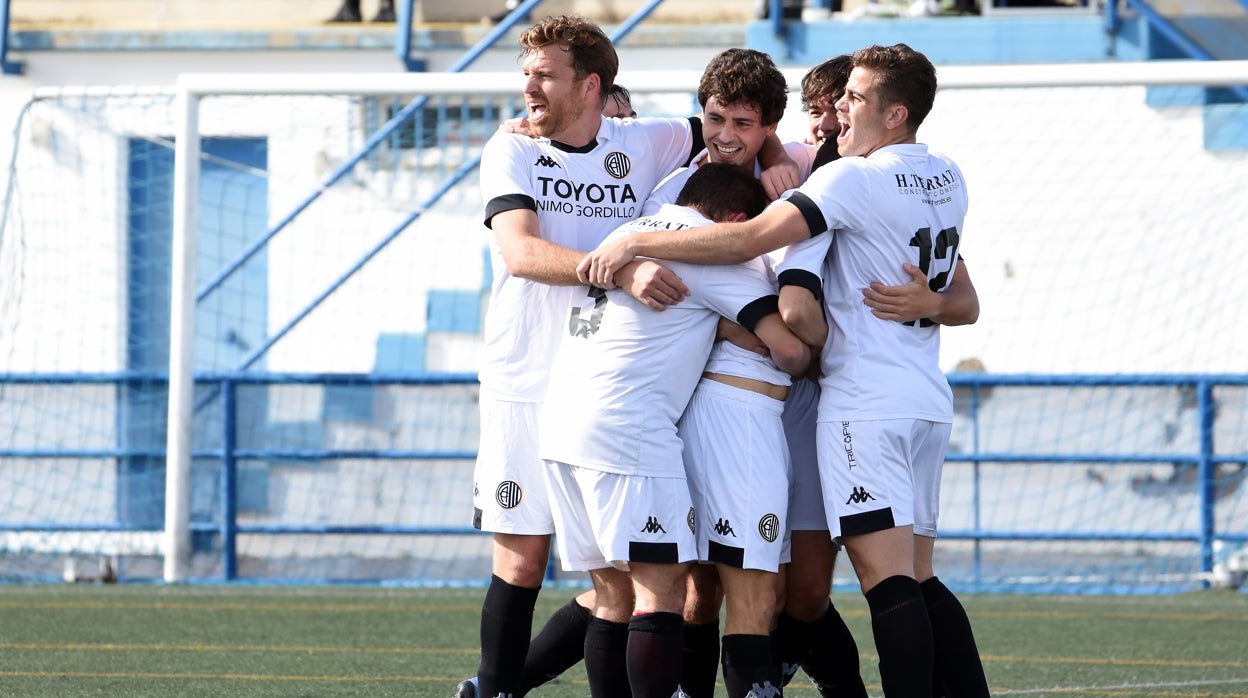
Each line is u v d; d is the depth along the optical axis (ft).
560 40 43.47
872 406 41.39
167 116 109.19
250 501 100.73
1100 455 93.81
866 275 41.98
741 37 110.73
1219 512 92.32
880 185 41.57
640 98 101.35
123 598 85.51
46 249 110.22
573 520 42.63
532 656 47.96
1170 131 99.19
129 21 124.16
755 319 40.98
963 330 101.50
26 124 110.73
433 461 100.48
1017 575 94.38
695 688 45.98
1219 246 98.37
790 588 45.52
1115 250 99.91
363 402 101.45
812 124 47.55
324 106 109.81
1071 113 100.78
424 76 89.40
